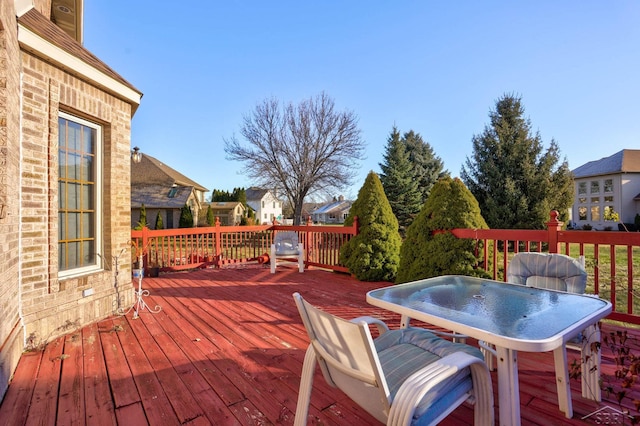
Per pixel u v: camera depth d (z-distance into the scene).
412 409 1.11
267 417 1.90
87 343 3.01
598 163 26.34
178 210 22.42
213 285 5.53
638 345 2.83
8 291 2.40
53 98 3.08
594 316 1.65
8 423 1.84
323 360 1.54
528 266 2.57
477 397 1.46
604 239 3.06
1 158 2.27
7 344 2.29
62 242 3.36
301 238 7.48
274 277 6.22
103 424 1.84
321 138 19.02
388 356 1.67
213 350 2.86
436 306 1.84
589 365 2.03
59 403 2.05
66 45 3.22
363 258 5.77
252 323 3.58
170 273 6.62
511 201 14.00
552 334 1.38
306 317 1.53
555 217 3.34
